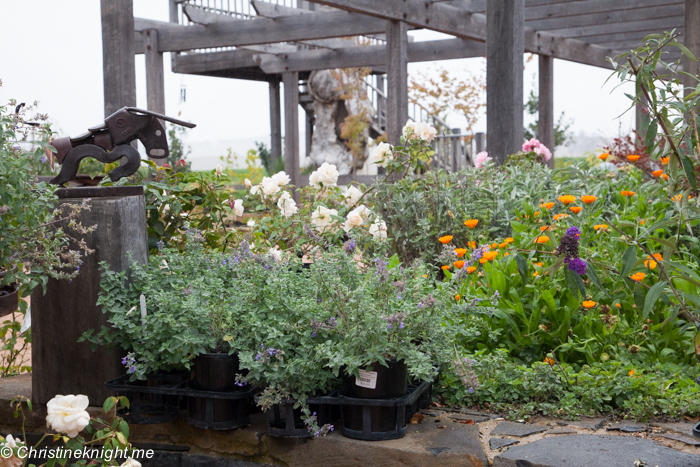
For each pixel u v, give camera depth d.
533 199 4.17
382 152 4.05
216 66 11.83
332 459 2.01
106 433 1.88
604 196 4.12
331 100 13.84
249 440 2.13
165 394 2.20
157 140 2.58
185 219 3.23
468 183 4.27
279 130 13.58
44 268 2.07
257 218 3.78
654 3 8.05
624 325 2.79
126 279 2.33
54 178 2.54
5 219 1.98
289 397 2.04
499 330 2.65
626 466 1.75
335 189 3.80
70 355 2.39
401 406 2.00
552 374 2.35
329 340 2.02
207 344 2.11
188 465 2.21
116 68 4.71
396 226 3.98
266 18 9.03
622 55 2.16
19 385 2.66
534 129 15.43
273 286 2.15
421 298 2.12
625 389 2.25
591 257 2.95
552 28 9.02
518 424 2.14
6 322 3.16
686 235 3.39
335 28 8.62
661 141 2.23
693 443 1.91
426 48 10.53
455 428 2.10
